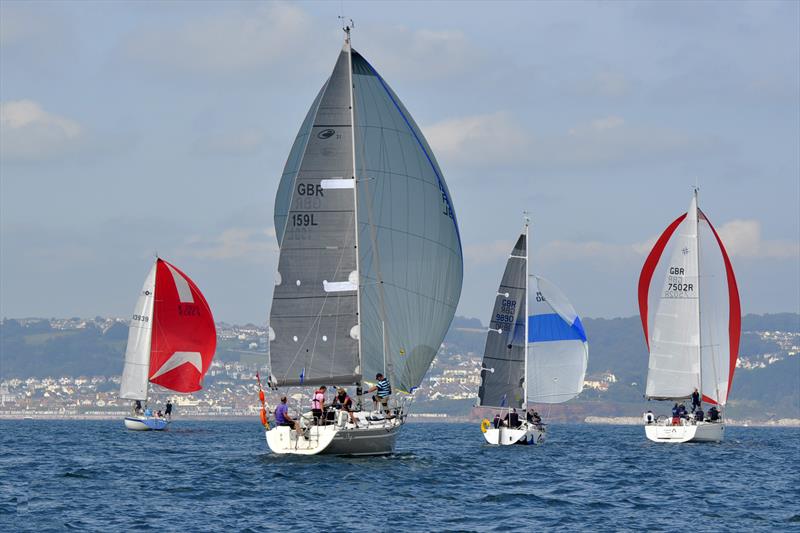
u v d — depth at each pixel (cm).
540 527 9425
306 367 12912
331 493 10919
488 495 11312
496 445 19950
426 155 13975
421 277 13888
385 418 13262
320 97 14025
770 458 17538
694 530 9375
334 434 12581
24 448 18912
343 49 13100
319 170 12962
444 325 14162
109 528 9038
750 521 9888
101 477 12681
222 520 9419
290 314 12900
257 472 12619
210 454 16725
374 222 13662
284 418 12838
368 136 13712
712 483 13038
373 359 13538
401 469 13088
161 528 9031
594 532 9219
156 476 12731
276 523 9281
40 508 10081
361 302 13462
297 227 12912
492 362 19962
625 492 11975
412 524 9381
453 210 14188
